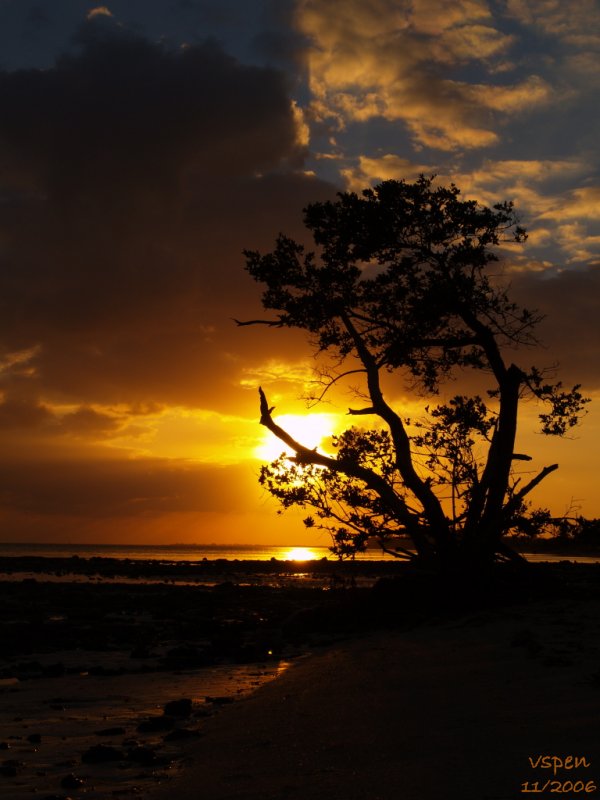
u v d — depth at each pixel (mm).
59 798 6148
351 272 24156
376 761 6680
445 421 23328
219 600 32781
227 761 7211
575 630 14992
